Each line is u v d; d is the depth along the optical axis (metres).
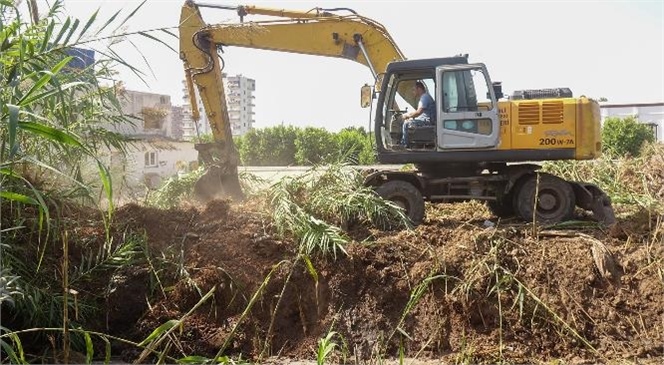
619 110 31.30
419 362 5.71
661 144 10.50
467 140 8.12
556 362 5.64
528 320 6.00
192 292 6.12
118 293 6.02
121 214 6.83
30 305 5.17
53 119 5.18
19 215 5.43
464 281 6.18
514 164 8.61
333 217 7.30
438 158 8.21
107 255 6.08
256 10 9.55
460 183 8.49
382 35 9.40
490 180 8.38
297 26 9.49
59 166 5.79
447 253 6.52
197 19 9.39
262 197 8.20
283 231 6.80
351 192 7.50
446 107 8.16
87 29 3.70
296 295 6.29
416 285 6.25
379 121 8.41
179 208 7.67
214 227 6.99
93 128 5.90
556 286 6.22
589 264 6.39
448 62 8.21
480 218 8.83
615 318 6.00
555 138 8.06
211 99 9.42
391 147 8.47
